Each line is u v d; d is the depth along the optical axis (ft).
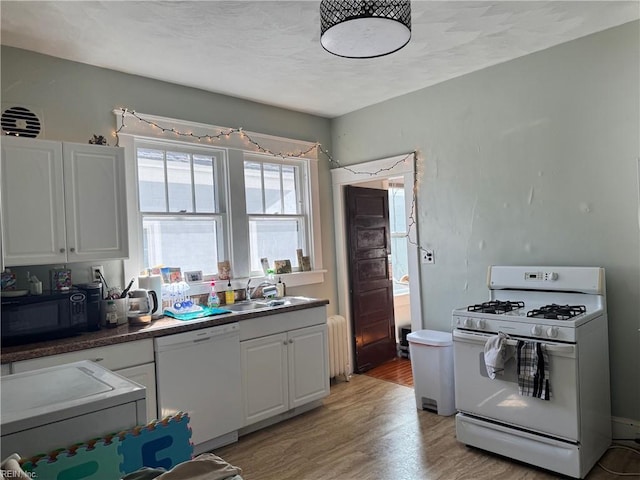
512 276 10.12
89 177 8.74
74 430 4.17
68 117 9.41
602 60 9.21
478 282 11.39
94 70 9.83
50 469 3.92
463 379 9.16
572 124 9.70
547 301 9.70
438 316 12.27
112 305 8.99
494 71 10.90
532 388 7.97
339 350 13.65
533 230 10.37
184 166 11.39
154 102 10.76
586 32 9.25
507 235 10.82
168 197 11.06
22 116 8.63
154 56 9.41
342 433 10.12
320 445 9.57
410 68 10.77
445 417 10.78
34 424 3.93
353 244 14.78
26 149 8.02
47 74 9.17
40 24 7.88
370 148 13.76
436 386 10.92
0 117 8.41
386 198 16.43
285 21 8.00
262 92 12.01
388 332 16.06
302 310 11.24
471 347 9.02
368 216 15.49
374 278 15.58
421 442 9.53
